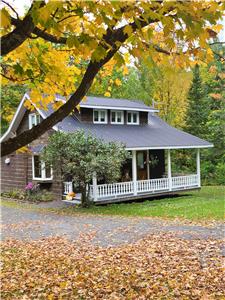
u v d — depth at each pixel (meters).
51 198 22.36
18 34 2.88
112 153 18.41
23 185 25.09
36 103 4.39
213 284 6.75
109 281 7.20
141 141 22.56
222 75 5.52
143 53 3.09
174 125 38.38
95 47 2.92
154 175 26.25
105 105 23.62
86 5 2.80
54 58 4.15
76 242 11.43
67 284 7.10
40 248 10.60
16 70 3.54
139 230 13.10
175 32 3.04
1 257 9.38
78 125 22.52
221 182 31.53
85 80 3.08
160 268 7.91
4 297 6.51
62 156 18.41
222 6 2.97
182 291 6.45
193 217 15.84
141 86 39.00
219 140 32.97
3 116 30.59
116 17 2.85
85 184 18.95
